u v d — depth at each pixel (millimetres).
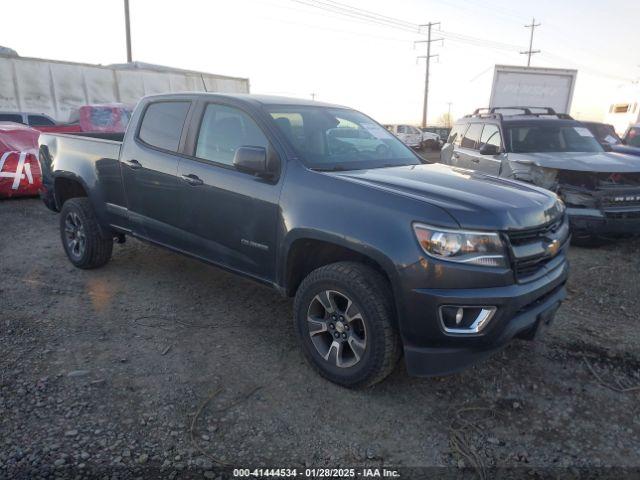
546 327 3189
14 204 8680
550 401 3119
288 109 3891
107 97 18906
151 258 5645
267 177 3402
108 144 4684
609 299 4770
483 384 3279
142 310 4277
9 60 16219
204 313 4258
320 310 3277
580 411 3029
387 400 3078
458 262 2664
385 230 2805
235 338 3828
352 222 2934
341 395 3113
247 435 2719
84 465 2434
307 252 3367
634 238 6992
